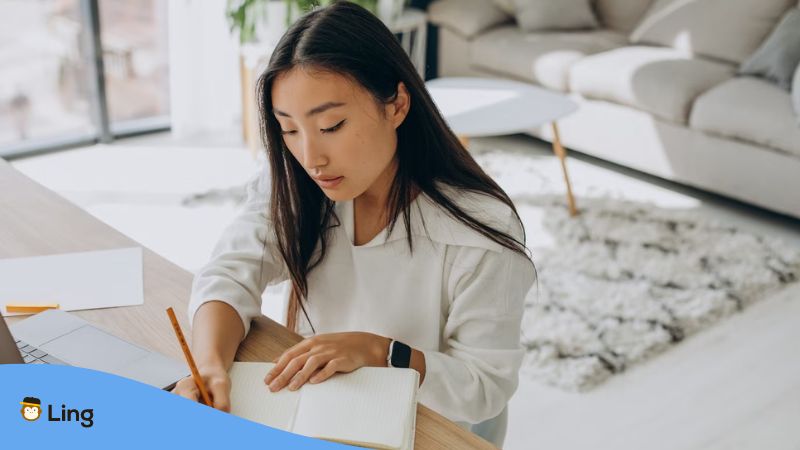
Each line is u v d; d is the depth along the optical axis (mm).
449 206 951
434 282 990
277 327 1007
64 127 3621
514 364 963
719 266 2617
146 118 3840
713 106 3031
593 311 2354
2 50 3385
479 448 805
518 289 972
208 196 3127
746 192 3023
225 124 3848
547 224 2916
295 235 1018
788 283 2559
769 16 3465
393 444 756
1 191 1364
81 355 923
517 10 4035
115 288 1088
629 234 2834
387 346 906
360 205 1013
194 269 2590
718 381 2111
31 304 1046
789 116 2875
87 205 3004
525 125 2727
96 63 3494
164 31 3754
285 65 827
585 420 1970
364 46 837
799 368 2168
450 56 4125
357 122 844
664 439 1912
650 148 3289
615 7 4098
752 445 1895
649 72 3293
